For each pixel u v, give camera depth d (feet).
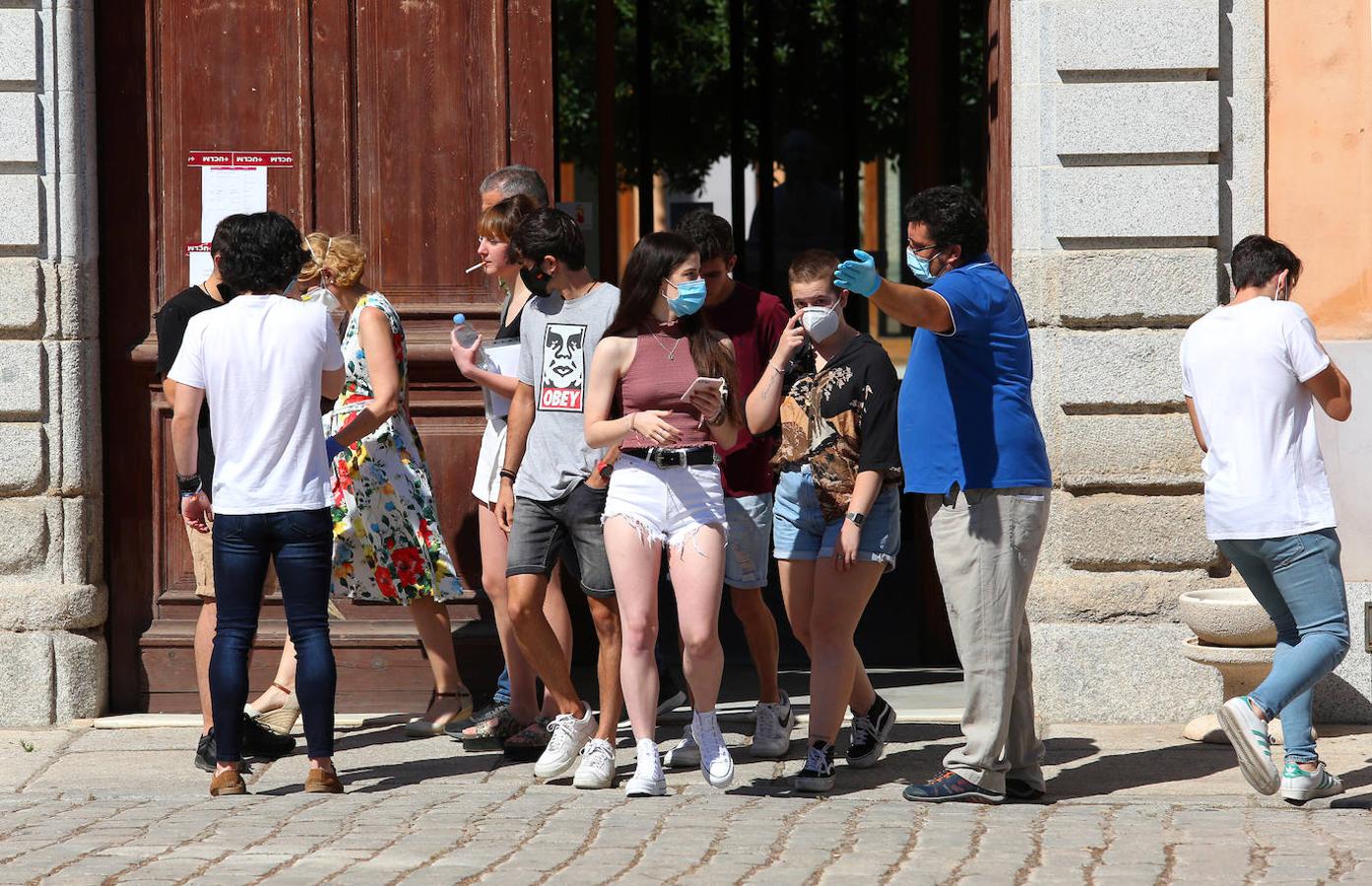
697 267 46.57
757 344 53.26
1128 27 57.82
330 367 48.88
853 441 48.42
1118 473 58.34
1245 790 48.98
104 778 51.47
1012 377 46.21
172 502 61.21
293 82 60.80
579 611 71.77
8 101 58.65
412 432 55.67
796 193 92.84
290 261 48.78
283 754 54.70
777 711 54.08
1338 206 58.49
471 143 60.90
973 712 46.73
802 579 49.98
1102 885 38.29
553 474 49.65
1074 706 58.23
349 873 39.60
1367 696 57.88
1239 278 48.96
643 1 97.55
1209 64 57.67
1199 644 54.80
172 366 50.47
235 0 60.70
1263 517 46.88
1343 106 58.34
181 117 60.85
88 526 60.08
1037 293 58.70
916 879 38.88
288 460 48.06
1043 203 58.75
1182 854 41.01
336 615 56.13
